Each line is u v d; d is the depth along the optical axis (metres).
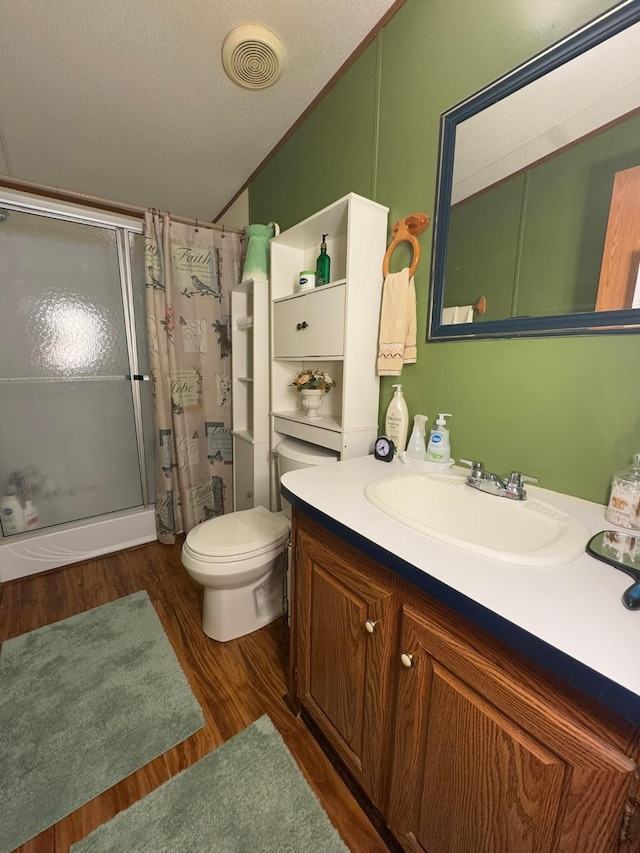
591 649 0.45
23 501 2.05
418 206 1.23
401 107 1.26
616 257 0.81
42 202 1.86
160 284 2.09
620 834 0.45
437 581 0.60
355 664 0.86
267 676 1.34
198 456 2.38
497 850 0.59
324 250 1.56
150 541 2.37
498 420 1.07
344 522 0.80
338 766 1.03
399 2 1.20
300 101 1.66
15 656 1.41
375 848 0.86
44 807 0.93
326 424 1.46
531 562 0.63
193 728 1.14
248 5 1.21
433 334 1.22
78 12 1.24
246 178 2.31
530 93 0.92
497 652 0.56
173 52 1.40
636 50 0.75
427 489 1.10
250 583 1.50
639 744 0.43
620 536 0.72
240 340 2.32
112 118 1.76
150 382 2.24
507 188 0.99
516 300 1.00
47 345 2.02
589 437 0.89
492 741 0.57
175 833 0.88
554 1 0.86
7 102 1.64
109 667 1.37
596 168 0.83
